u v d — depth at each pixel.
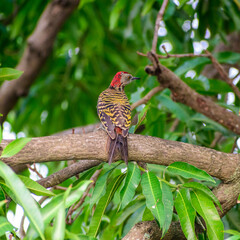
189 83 10.76
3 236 5.71
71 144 7.14
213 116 8.93
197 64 10.76
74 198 5.27
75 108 16.45
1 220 5.49
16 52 15.57
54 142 7.08
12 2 14.66
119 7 11.55
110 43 16.53
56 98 16.23
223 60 11.12
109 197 7.34
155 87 10.64
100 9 15.40
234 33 14.31
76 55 16.09
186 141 10.66
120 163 7.72
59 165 11.05
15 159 6.84
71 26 14.95
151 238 7.62
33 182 6.30
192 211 6.87
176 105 10.77
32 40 13.08
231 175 8.05
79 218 9.50
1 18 15.65
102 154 7.30
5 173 5.41
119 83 11.55
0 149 6.78
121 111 8.61
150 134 11.27
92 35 15.83
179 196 6.98
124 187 6.74
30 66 13.16
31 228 5.47
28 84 13.28
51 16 13.05
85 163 8.23
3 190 6.30
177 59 12.02
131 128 8.55
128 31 12.80
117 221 8.39
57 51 16.53
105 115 8.75
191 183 7.04
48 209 5.29
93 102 16.50
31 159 6.95
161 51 14.85
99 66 16.48
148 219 7.48
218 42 14.33
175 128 12.92
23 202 5.22
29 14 13.78
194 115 10.83
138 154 7.59
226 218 9.41
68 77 16.19
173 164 7.20
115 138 7.52
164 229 6.55
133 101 10.99
